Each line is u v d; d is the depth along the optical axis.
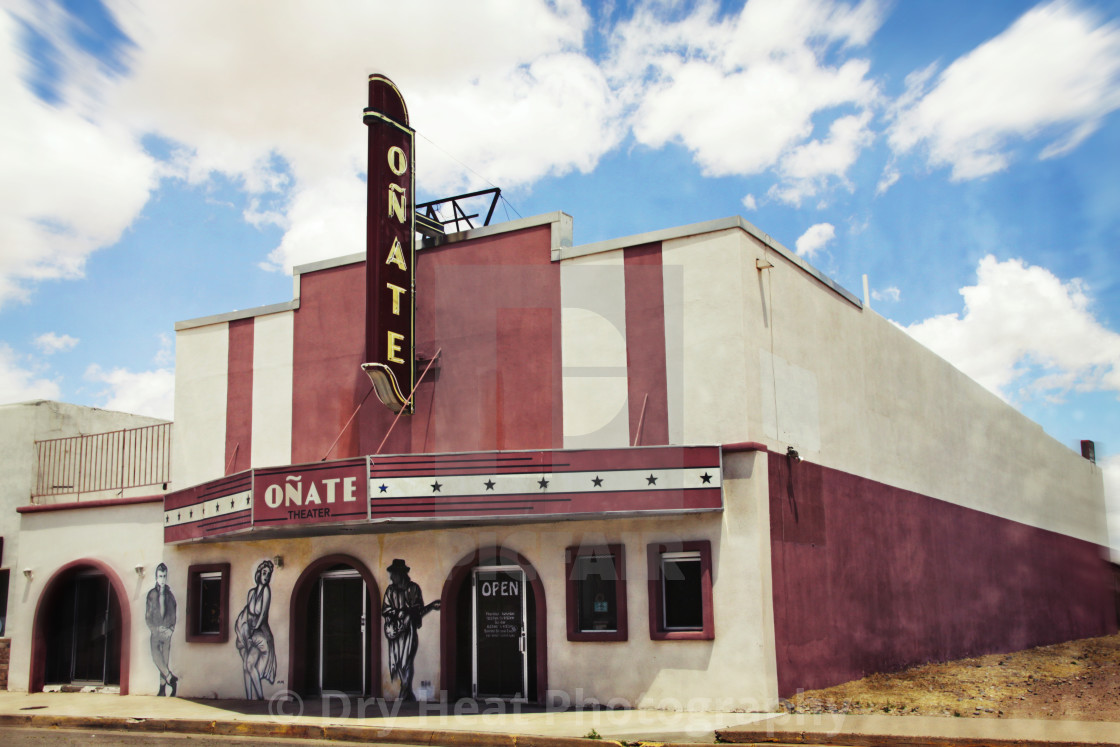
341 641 16.42
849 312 17.64
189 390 18.69
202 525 16.28
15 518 20.58
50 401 21.38
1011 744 10.06
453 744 11.84
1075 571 28.16
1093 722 11.29
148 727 14.28
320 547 16.56
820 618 14.63
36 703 17.17
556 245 15.38
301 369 17.45
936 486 20.66
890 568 17.53
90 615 19.58
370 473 13.73
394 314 14.77
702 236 14.36
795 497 14.47
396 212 15.06
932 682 15.50
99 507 19.36
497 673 14.90
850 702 13.33
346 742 12.43
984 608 22.06
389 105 15.11
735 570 13.31
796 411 15.00
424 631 15.30
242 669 17.02
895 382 19.36
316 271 17.67
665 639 13.49
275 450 17.38
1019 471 26.31
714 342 14.01
